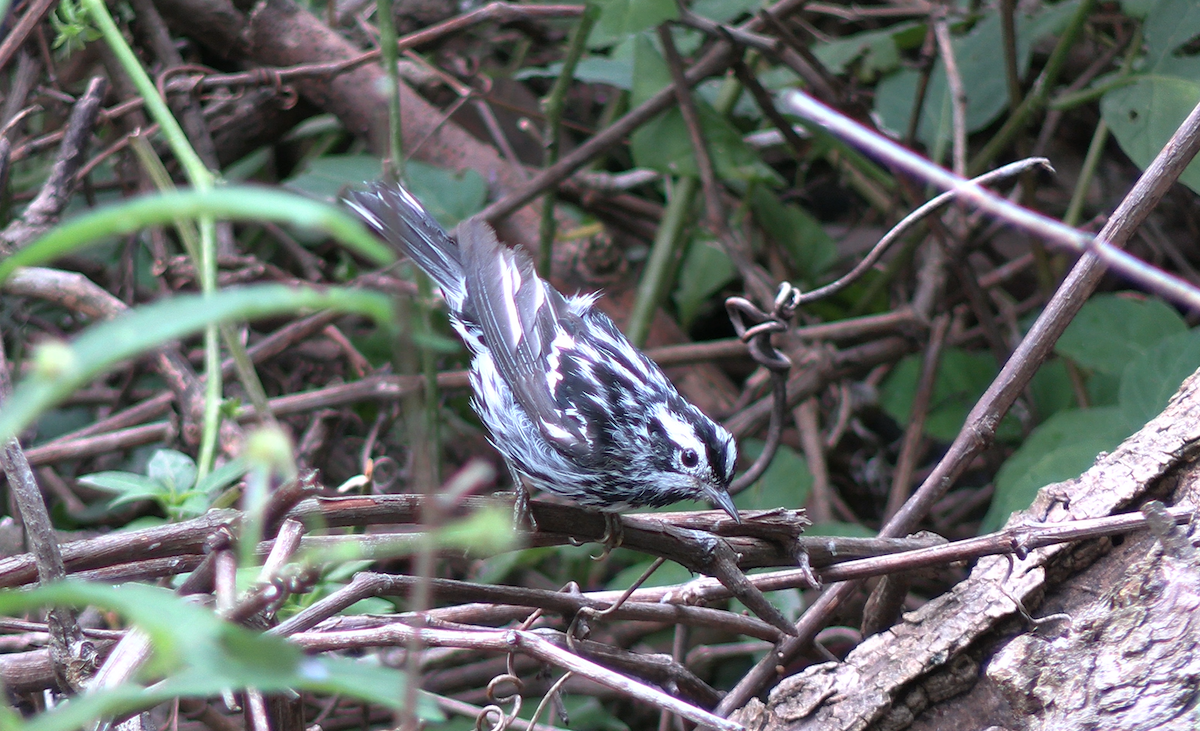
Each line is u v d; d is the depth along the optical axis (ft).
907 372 36.24
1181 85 27.91
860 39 36.81
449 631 16.34
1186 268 37.11
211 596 17.10
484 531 7.34
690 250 40.34
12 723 6.46
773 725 18.47
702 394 38.40
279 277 32.86
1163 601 16.83
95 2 25.40
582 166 33.99
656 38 38.04
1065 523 17.89
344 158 36.09
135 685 7.47
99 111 28.17
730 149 34.76
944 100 35.88
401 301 7.75
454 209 34.73
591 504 25.67
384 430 30.19
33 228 26.45
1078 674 16.80
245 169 41.42
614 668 20.35
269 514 16.97
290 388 35.60
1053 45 42.19
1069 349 31.27
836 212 47.78
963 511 35.27
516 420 25.68
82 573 17.53
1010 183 42.96
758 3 32.78
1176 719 15.62
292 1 36.32
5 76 32.09
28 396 5.19
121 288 31.40
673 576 27.25
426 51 37.37
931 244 38.55
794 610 24.04
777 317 24.64
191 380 27.07
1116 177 43.60
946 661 17.65
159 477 21.75
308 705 26.14
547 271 34.58
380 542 17.57
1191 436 18.28
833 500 35.58
